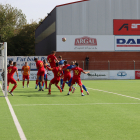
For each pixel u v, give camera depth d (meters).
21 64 35.91
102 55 42.59
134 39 43.25
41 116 8.68
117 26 42.81
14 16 71.25
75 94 15.98
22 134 6.36
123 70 38.84
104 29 42.56
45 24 52.34
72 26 41.91
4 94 15.93
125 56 43.12
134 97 14.32
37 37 63.62
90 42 42.28
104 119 8.20
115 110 9.89
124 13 42.91
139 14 43.25
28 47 67.75
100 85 25.02
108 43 42.72
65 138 6.04
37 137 6.12
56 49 41.78
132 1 43.03
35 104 11.49
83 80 36.03
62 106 10.92
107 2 42.47
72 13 41.81
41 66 18.38
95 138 6.04
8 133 6.47
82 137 6.13
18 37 66.75
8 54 65.50
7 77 15.04
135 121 7.91
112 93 16.67
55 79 15.62
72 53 42.06
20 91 18.25
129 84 26.62
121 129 6.91
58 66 15.70
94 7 42.22
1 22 66.06
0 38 65.38
